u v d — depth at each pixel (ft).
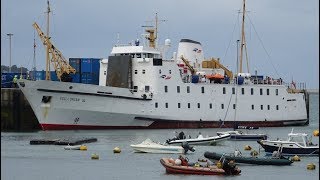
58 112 642.63
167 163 416.87
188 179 400.26
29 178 406.41
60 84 638.53
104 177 407.85
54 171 429.38
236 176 411.75
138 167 442.09
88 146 549.54
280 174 419.13
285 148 492.54
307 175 416.46
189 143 557.74
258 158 450.30
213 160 447.01
